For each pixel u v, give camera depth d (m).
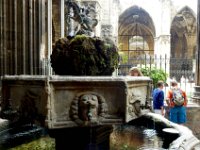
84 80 3.78
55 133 4.30
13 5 10.16
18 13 10.42
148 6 44.03
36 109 3.88
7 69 9.98
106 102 3.91
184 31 50.94
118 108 3.93
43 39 12.01
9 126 6.36
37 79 3.80
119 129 6.93
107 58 4.54
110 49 4.63
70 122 3.79
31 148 5.50
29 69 10.81
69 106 3.80
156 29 42.97
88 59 4.37
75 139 4.29
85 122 3.79
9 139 5.98
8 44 10.06
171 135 5.66
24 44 10.59
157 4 43.09
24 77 4.02
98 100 3.87
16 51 10.28
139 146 5.50
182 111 8.71
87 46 4.40
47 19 13.97
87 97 3.80
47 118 3.65
